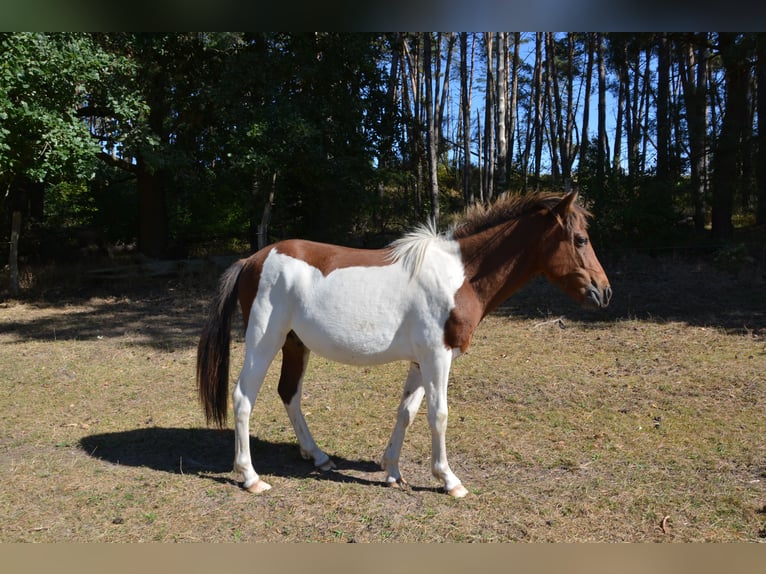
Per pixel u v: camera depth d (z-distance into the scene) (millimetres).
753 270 12000
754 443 4516
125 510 3602
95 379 6730
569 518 3477
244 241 18312
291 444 4797
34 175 10336
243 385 3914
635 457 4344
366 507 3637
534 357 7238
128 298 12555
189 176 13312
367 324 3727
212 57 14516
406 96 24875
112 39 12180
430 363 3689
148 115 13812
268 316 3898
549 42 26109
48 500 3732
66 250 15914
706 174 15086
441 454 3793
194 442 4844
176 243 16875
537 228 3842
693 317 8938
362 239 16531
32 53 9891
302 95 13758
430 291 3670
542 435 4836
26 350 8172
